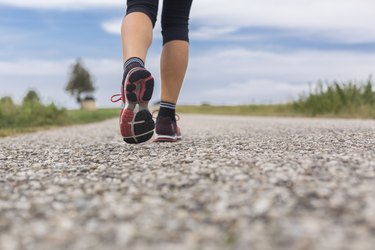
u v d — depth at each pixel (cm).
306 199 154
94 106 2847
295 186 172
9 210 157
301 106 1623
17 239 126
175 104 345
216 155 266
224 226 132
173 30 312
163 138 351
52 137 625
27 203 166
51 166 265
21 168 262
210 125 934
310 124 820
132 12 267
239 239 121
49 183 206
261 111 2234
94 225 137
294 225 129
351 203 146
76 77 4222
